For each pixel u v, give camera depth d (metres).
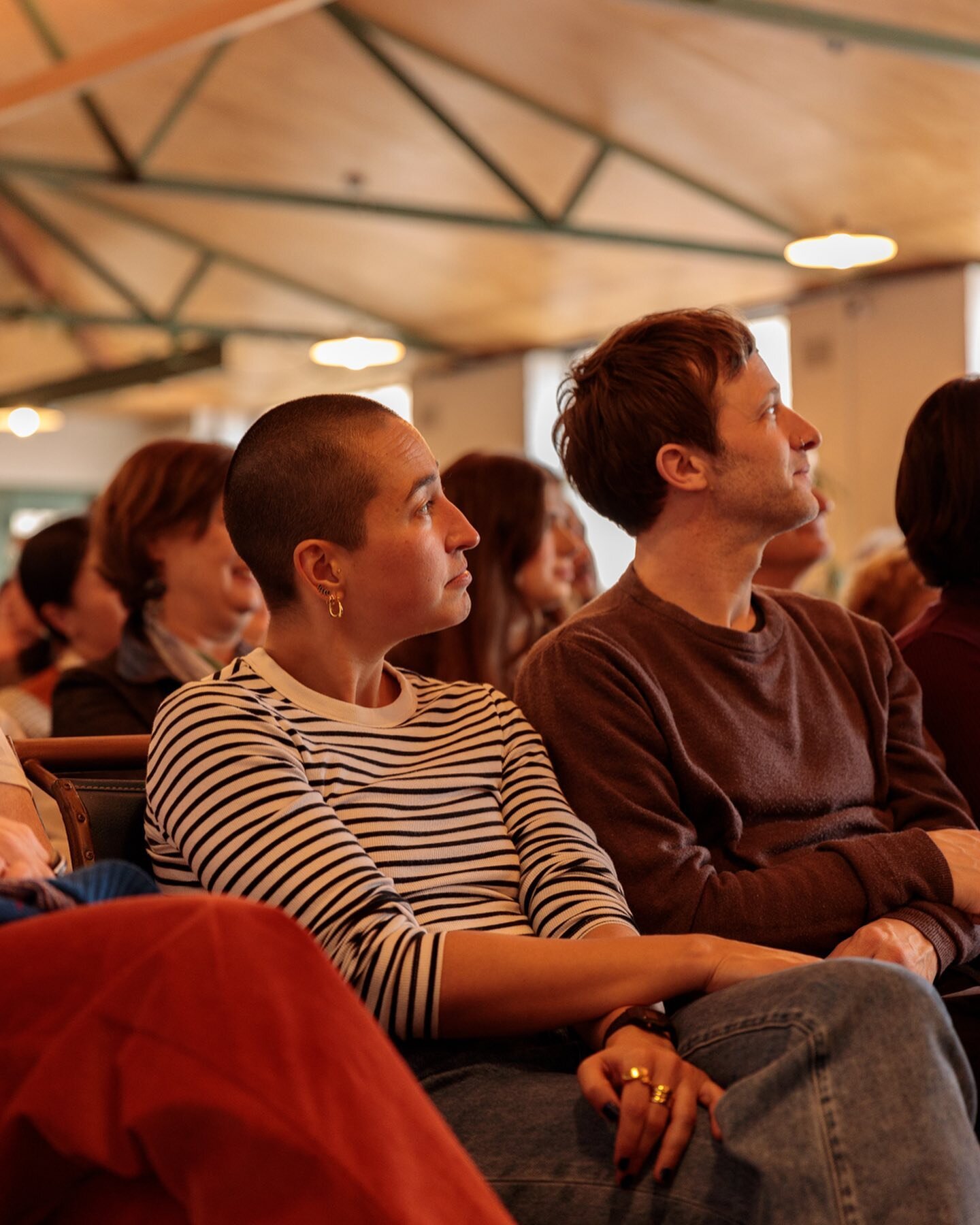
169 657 2.46
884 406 10.75
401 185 10.10
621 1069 1.31
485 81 8.77
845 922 1.70
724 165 9.19
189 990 1.02
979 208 9.17
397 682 1.76
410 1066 1.46
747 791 1.81
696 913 1.68
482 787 1.70
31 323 13.48
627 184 9.70
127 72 6.91
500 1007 1.41
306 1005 1.05
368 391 15.20
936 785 1.99
